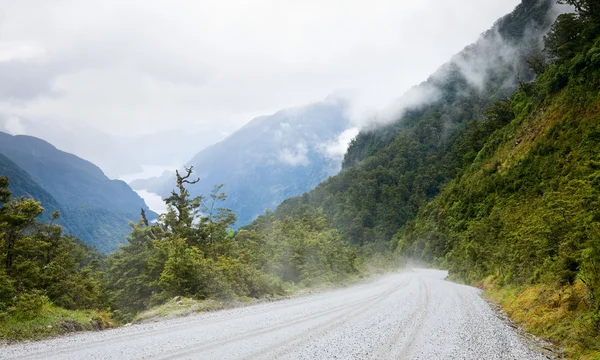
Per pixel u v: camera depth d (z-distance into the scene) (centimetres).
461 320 1262
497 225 3875
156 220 2778
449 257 6556
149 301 2103
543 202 3080
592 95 4556
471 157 10125
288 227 4609
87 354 711
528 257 2036
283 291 2383
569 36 6262
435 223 8825
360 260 4884
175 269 1877
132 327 1106
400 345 853
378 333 979
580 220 1531
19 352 734
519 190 5041
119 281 2311
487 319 1345
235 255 2736
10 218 1759
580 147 4103
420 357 759
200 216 2822
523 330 1230
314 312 1386
